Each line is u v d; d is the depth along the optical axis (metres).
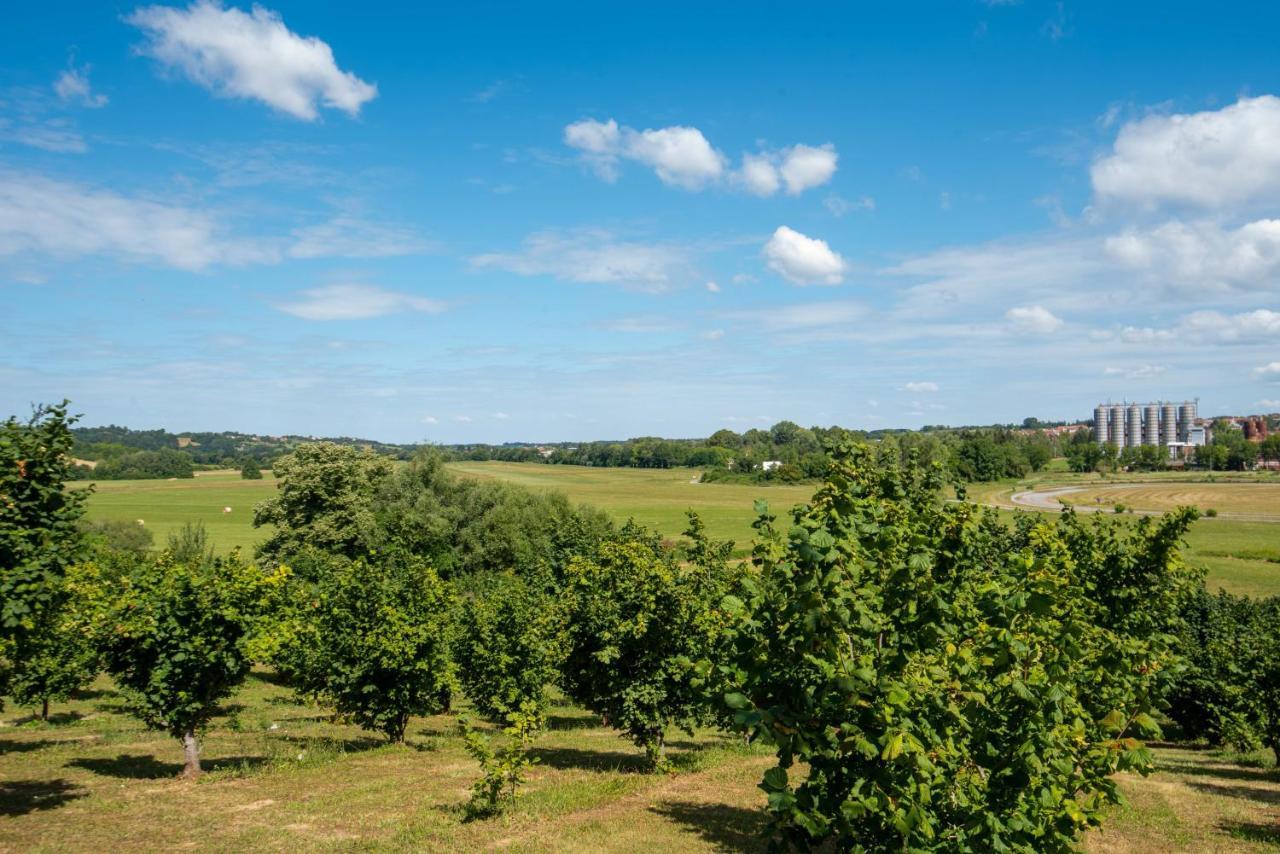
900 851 6.22
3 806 13.70
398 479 56.78
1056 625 6.93
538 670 22.52
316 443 49.41
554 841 12.20
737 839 12.44
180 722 16.42
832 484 6.66
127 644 16.23
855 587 6.41
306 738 23.00
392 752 20.61
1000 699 6.60
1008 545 16.62
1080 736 6.74
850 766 6.15
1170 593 12.24
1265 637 22.91
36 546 11.95
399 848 11.72
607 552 19.91
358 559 22.22
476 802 13.91
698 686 6.81
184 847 11.60
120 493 127.88
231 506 111.38
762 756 20.39
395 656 20.64
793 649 6.12
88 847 11.48
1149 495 134.50
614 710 18.12
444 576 51.16
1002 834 6.24
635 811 14.22
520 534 53.59
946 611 6.41
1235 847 12.51
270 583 17.23
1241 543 78.31
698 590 19.44
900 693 5.71
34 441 12.18
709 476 166.88
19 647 12.43
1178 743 26.42
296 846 11.72
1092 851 12.15
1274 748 21.20
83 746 20.41
